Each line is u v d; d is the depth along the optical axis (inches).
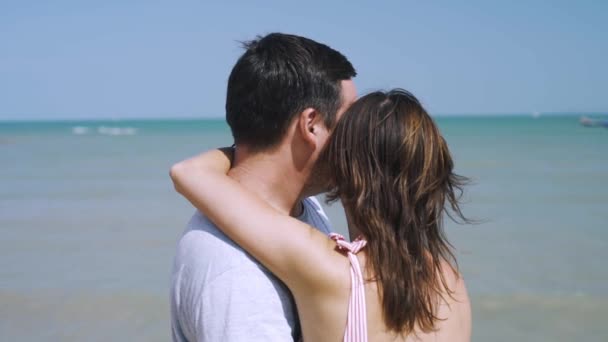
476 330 236.7
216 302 52.6
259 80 59.5
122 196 649.6
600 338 227.8
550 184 748.6
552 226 451.8
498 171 914.1
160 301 270.5
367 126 59.5
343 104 62.2
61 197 647.8
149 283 298.0
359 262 57.6
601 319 245.0
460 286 64.0
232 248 55.8
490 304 264.1
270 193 62.6
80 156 1302.9
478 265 326.3
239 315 52.1
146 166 1034.7
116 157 1261.1
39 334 234.7
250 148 62.0
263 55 60.1
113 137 2374.5
